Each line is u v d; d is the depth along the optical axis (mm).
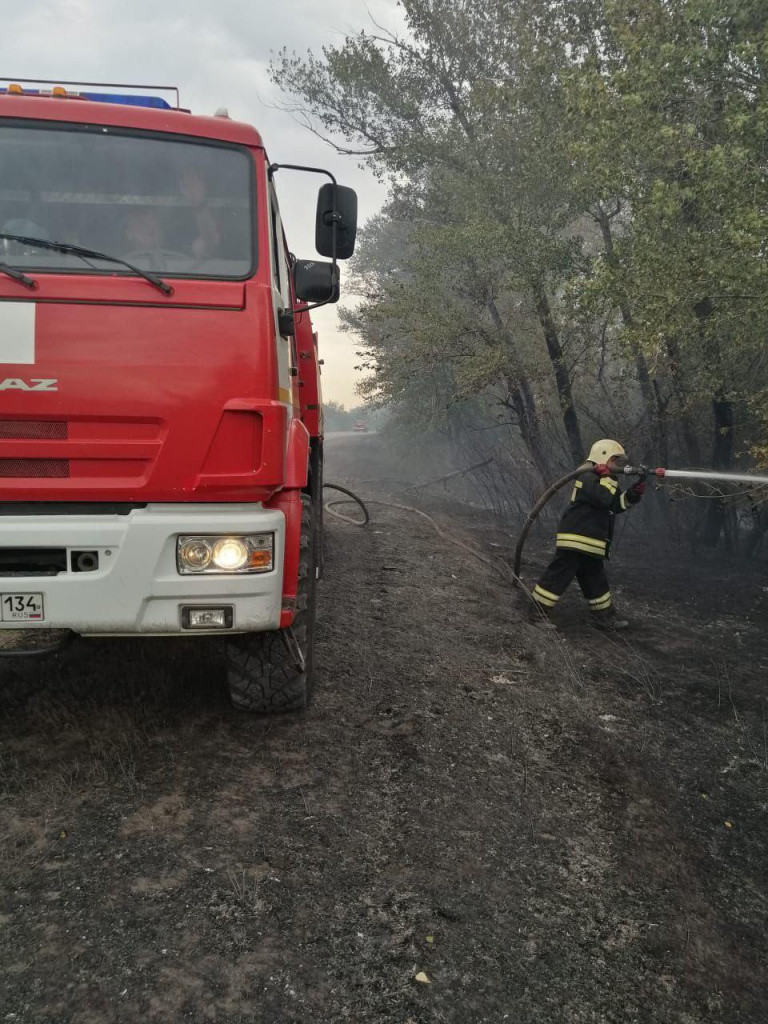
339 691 4324
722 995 2393
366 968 2299
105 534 2994
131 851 2748
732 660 5633
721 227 6398
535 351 10297
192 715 3865
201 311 3074
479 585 7336
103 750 3420
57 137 3408
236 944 2340
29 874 2588
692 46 6008
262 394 3104
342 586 6715
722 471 8734
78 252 3123
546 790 3496
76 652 4488
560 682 4902
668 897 2826
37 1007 2045
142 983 2158
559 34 8750
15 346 2936
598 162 6707
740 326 7094
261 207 3430
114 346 3000
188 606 3113
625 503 5996
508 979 2322
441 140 10844
